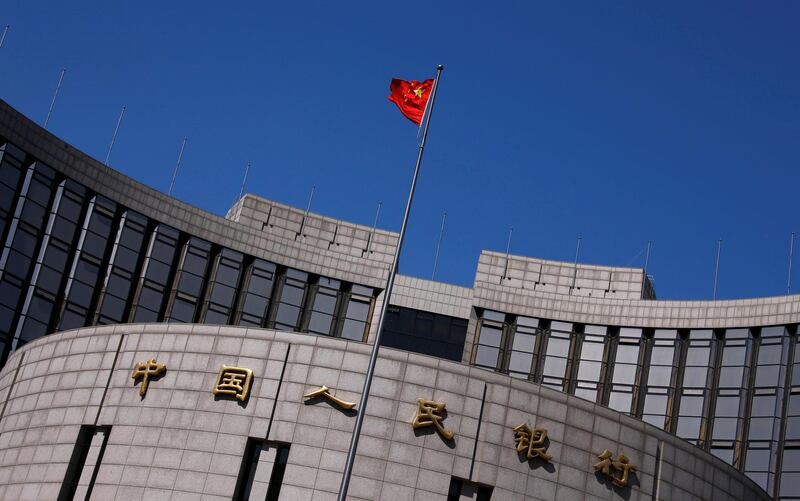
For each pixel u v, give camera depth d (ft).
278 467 170.81
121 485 172.76
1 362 255.29
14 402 195.00
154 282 280.92
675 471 181.98
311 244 298.97
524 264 297.33
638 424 181.47
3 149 265.75
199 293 285.02
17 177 267.18
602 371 277.64
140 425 176.45
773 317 267.59
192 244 288.30
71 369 188.65
